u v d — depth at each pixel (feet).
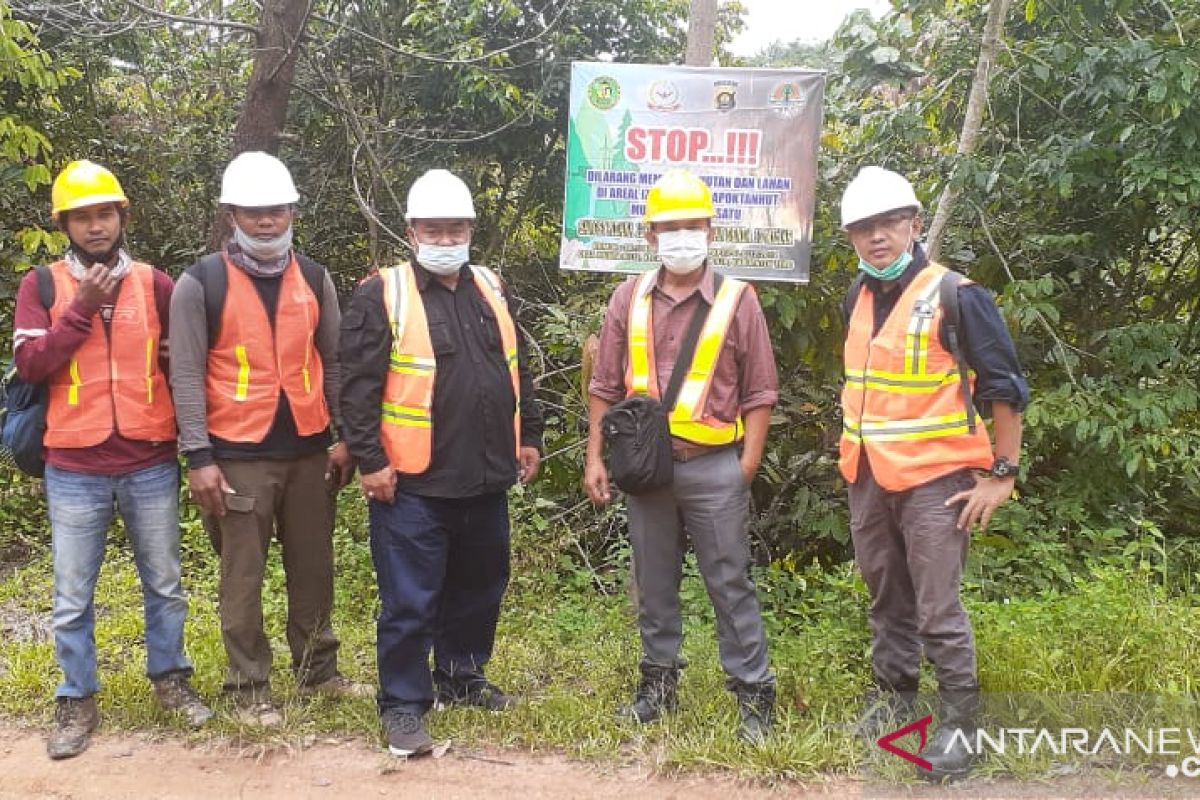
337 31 23.81
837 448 19.10
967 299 10.68
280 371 11.99
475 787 11.07
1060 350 18.25
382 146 26.14
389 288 11.60
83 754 11.71
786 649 14.19
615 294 12.58
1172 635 13.04
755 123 15.84
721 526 11.82
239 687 12.37
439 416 11.60
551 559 17.63
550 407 20.22
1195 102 16.53
